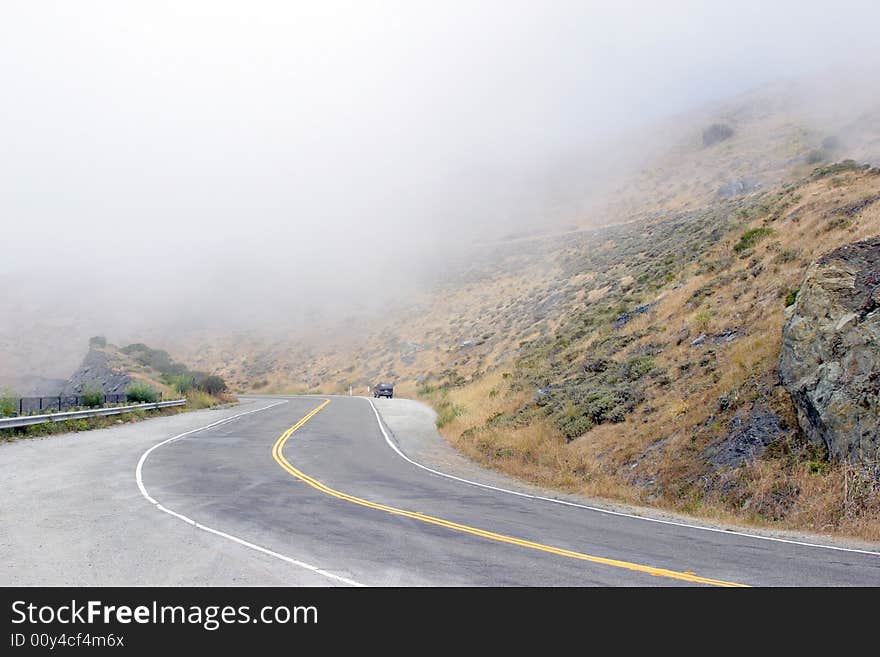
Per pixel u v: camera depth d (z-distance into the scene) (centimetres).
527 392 2750
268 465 1705
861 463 1154
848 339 1309
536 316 5250
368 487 1420
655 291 3181
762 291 2139
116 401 3266
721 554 888
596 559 848
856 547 942
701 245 3553
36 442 2091
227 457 1839
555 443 1908
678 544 947
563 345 3309
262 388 7531
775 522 1138
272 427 2784
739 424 1453
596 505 1300
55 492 1262
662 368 2069
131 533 945
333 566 800
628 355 2428
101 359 5531
